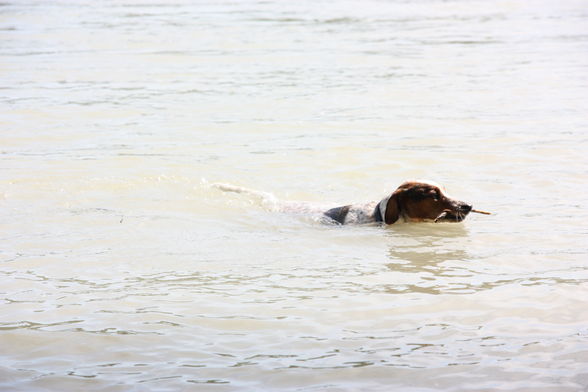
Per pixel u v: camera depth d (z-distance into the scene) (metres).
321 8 43.25
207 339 7.57
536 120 18.30
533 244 10.52
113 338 7.60
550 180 13.62
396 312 8.21
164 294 8.77
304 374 6.82
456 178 13.94
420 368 6.92
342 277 9.34
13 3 46.09
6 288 8.97
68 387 6.61
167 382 6.69
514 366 6.93
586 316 8.01
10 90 22.56
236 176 14.32
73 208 12.42
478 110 19.56
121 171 14.58
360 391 6.52
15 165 14.96
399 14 41.16
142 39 32.44
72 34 33.84
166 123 18.67
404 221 11.70
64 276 9.38
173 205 12.66
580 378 6.68
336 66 26.36
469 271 9.52
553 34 33.53
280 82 23.73
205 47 30.50
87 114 19.58
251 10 42.28
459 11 42.47
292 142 16.77
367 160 15.27
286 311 8.25
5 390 6.55
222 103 20.88
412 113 19.38
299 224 11.76
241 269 9.65
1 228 11.36
